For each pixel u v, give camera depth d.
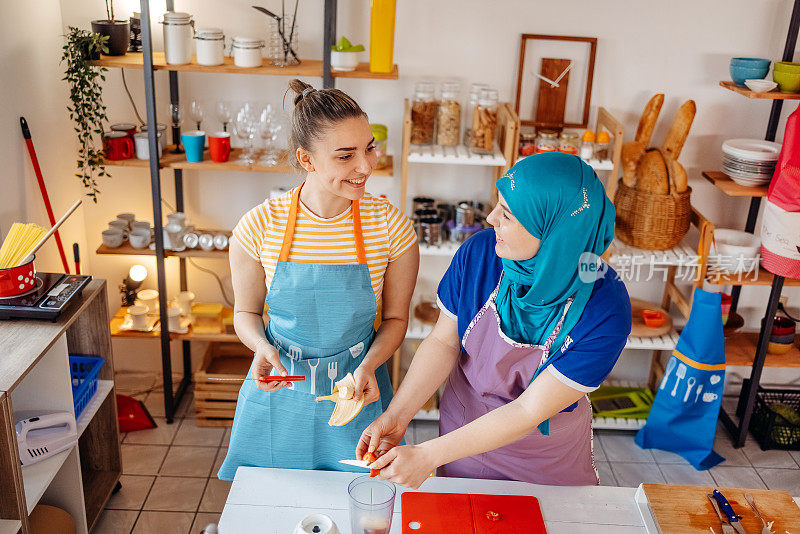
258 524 1.56
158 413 3.47
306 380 1.91
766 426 3.41
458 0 3.13
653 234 3.16
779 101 3.14
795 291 3.61
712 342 3.12
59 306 2.20
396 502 1.66
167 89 3.24
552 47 3.21
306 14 3.13
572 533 1.58
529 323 1.64
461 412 1.84
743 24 3.17
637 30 3.18
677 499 1.64
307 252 1.84
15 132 2.79
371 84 3.26
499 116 3.28
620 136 3.03
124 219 3.34
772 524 1.58
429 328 3.39
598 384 1.59
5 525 1.97
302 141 1.70
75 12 3.12
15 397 2.35
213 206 3.44
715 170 3.39
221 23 3.14
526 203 1.47
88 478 2.86
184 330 3.31
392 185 3.44
